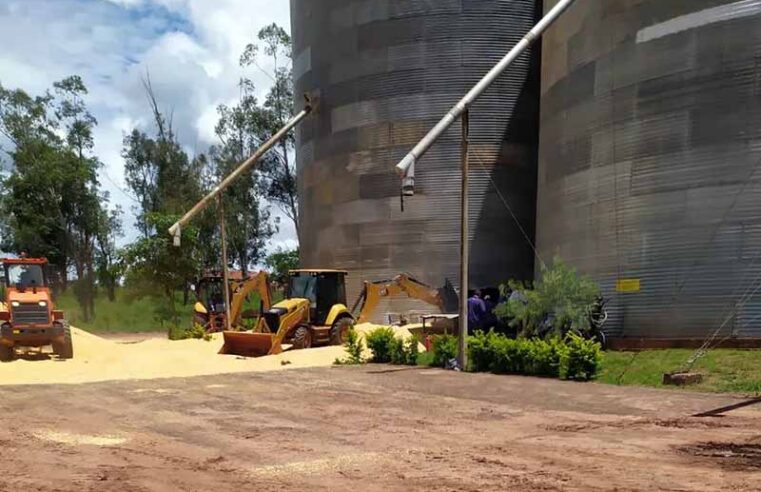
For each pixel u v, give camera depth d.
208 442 8.73
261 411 11.26
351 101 31.88
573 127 23.28
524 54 30.22
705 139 18.80
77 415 10.92
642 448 8.05
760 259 17.58
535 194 30.33
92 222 55.34
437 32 30.27
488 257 29.48
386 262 30.38
